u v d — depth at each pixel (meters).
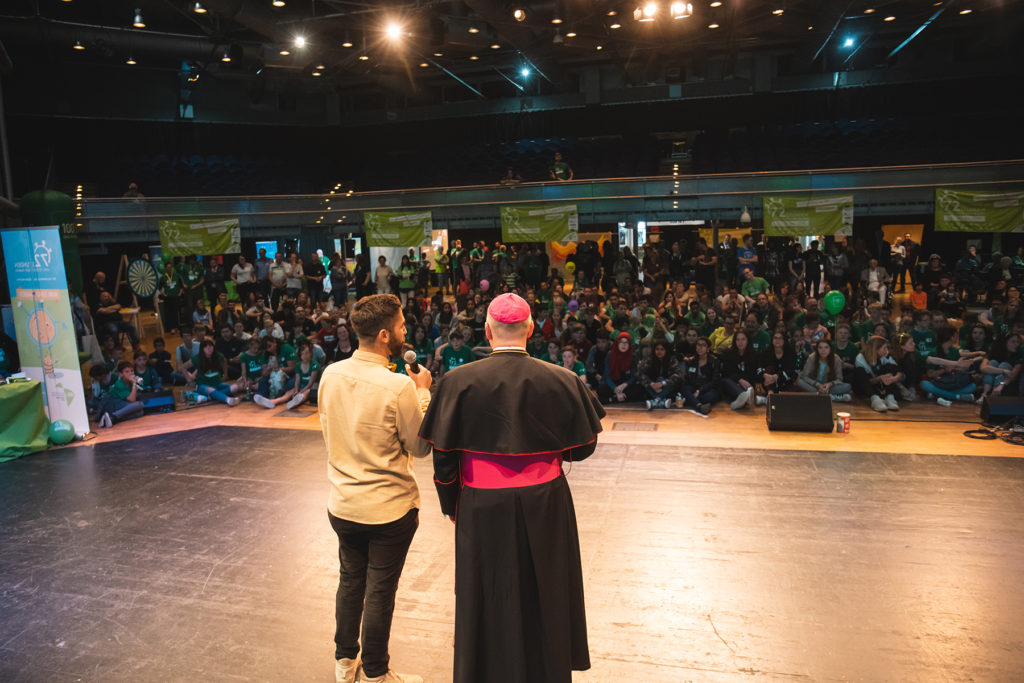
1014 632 3.62
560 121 23.88
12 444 7.12
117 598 4.20
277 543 4.91
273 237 17.77
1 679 3.43
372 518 3.02
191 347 10.71
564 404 2.54
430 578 4.32
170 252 14.30
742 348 8.80
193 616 3.97
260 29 15.91
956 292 15.17
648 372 8.84
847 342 8.95
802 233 12.41
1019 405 7.36
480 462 2.54
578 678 3.31
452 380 2.57
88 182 20.53
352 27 16.33
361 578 3.19
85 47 16.95
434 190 17.55
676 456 6.62
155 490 6.06
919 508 5.23
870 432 7.28
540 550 2.52
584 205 16.97
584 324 10.78
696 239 18.25
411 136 24.84
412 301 13.52
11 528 5.31
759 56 21.83
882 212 15.66
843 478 5.90
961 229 11.65
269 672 3.42
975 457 6.34
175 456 7.05
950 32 20.38
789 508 5.30
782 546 4.66
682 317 10.36
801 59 20.83
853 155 21.59
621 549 4.68
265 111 23.12
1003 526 4.88
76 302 11.02
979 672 3.30
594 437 2.59
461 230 23.72
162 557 4.74
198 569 4.55
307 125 23.77
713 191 16.38
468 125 24.25
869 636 3.61
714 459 6.49
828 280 14.65
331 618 3.91
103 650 3.65
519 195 17.20
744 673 3.33
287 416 8.65
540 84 23.45
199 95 22.03
